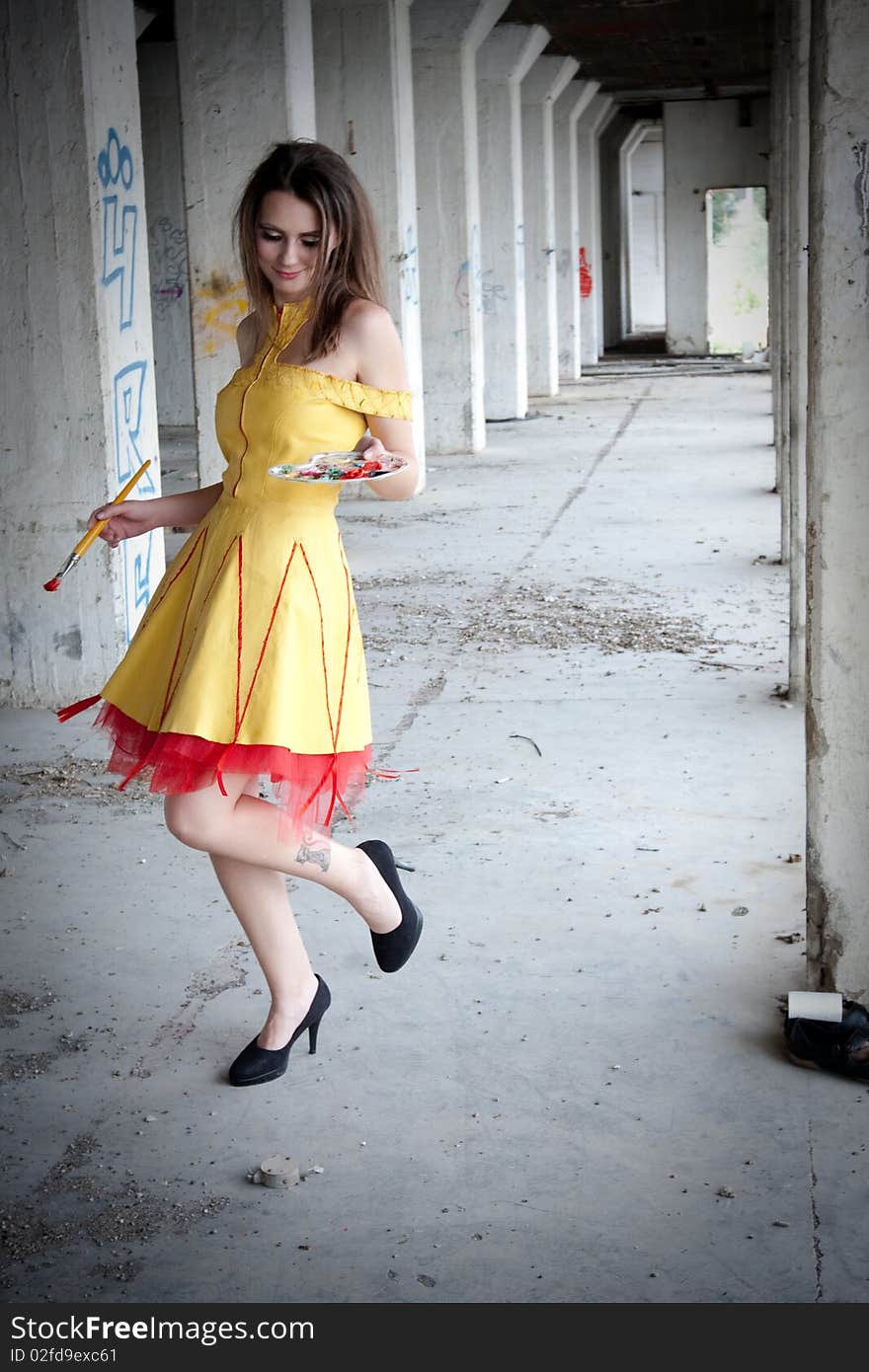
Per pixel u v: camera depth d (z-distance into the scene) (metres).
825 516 3.29
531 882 4.52
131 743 3.18
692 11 20.06
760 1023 3.61
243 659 2.99
